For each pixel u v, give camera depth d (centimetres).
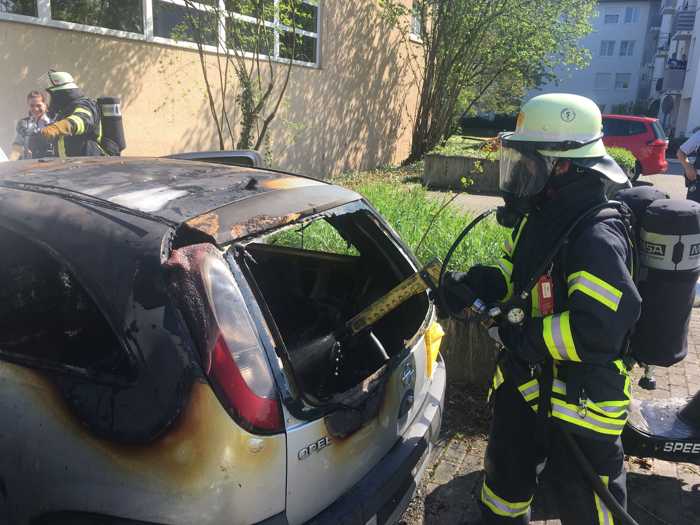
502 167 208
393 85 1414
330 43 1138
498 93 1889
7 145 641
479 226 475
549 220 197
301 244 367
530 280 192
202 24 818
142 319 163
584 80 4675
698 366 410
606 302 176
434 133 1494
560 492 209
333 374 248
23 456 179
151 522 161
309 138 1126
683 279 215
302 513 173
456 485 290
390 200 557
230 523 158
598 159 194
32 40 650
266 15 838
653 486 291
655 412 296
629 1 4425
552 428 202
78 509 171
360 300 290
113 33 732
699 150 561
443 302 206
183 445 156
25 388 181
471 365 365
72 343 177
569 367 195
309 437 171
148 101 792
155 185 215
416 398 233
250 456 158
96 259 174
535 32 1384
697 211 211
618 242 183
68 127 502
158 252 168
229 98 921
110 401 165
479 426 336
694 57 3023
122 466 163
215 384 156
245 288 172
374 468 200
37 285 185
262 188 217
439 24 1372
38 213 192
